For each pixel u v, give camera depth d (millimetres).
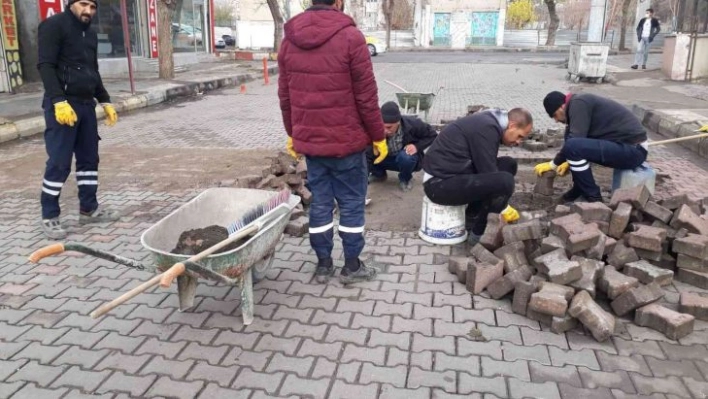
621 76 16797
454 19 42656
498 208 4582
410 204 5914
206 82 16750
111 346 3453
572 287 3662
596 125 5254
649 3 28359
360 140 3811
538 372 3123
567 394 2947
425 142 6188
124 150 8781
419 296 3973
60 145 5035
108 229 5395
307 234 5141
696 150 7977
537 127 9812
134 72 18797
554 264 3738
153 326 3670
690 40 15133
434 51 38250
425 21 42906
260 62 25188
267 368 3203
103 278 4359
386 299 3943
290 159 6480
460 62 25406
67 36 4891
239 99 14961
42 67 4809
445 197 4594
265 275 4332
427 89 15344
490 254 4102
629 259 4039
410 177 6297
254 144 9180
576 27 63750
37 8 14062
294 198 4062
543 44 42219
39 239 5137
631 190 4441
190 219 4008
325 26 3580
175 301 3988
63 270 4500
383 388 3012
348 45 3566
